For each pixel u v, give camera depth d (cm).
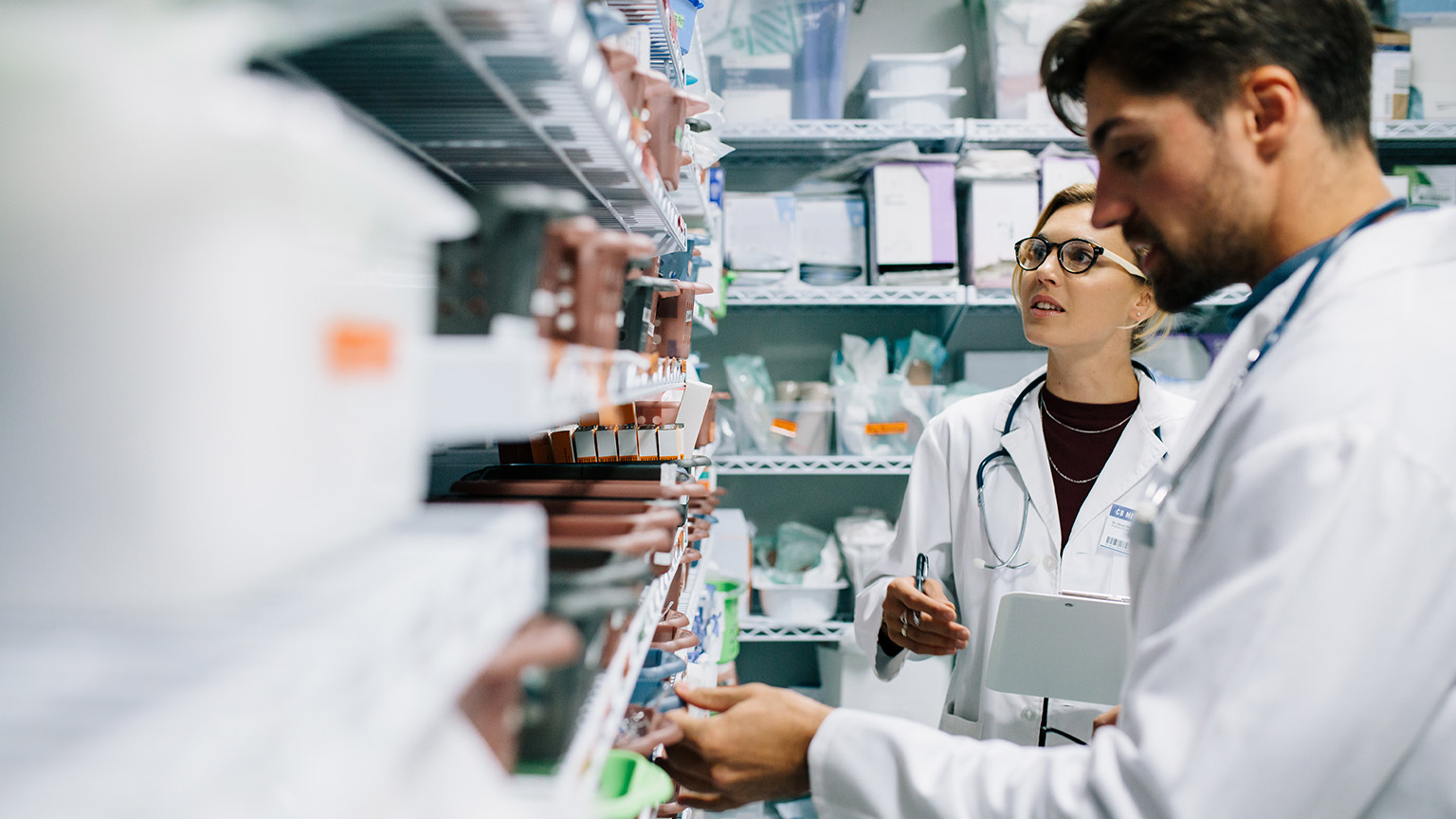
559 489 84
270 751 23
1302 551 56
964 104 287
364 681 27
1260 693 55
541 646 47
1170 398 160
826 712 85
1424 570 55
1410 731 57
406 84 63
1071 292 149
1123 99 74
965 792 72
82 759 20
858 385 248
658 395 120
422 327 39
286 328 27
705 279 221
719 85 247
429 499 84
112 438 26
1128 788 60
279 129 26
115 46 25
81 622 26
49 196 26
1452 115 244
